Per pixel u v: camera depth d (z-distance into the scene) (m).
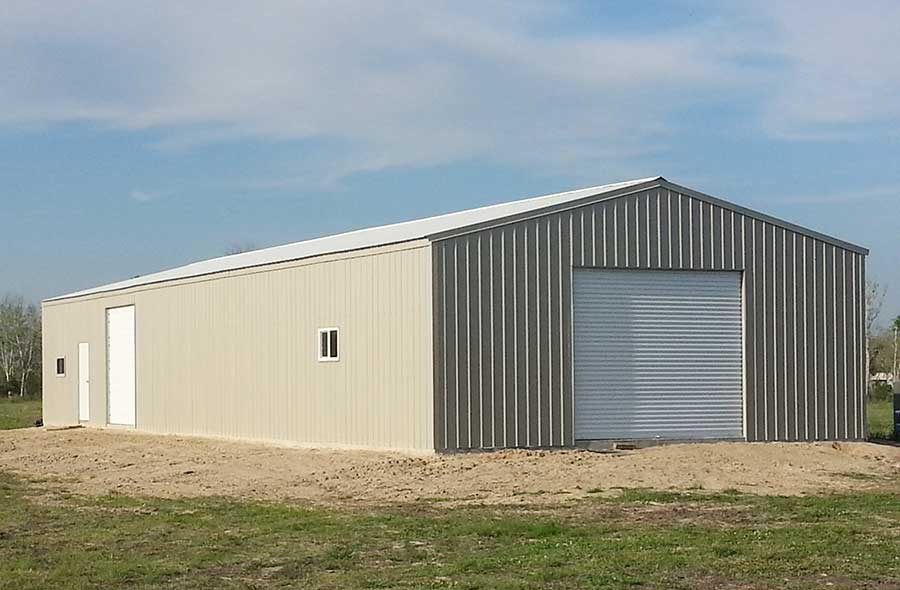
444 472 21.98
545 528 16.14
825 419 27.97
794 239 27.88
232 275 31.75
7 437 36.72
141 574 13.54
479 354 24.34
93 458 28.34
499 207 31.08
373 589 12.55
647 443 26.05
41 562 14.44
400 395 25.03
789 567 13.43
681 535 15.64
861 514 17.73
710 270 26.92
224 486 21.97
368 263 26.06
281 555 14.65
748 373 27.16
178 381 34.72
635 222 26.08
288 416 29.17
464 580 12.83
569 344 25.25
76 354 42.41
